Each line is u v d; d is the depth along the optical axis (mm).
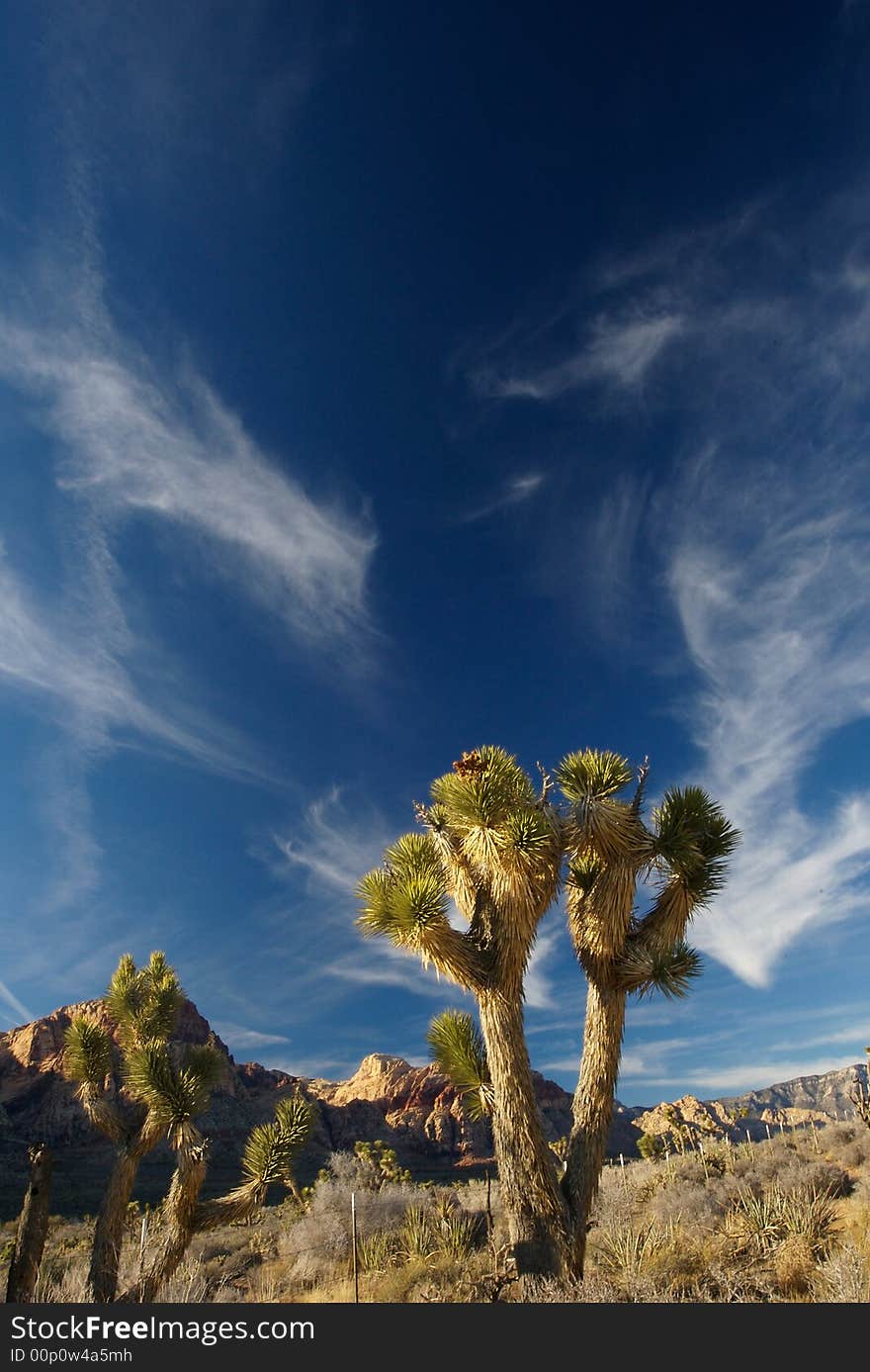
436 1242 13586
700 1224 11758
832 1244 9531
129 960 13453
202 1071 11680
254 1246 18312
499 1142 8875
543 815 9633
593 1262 10727
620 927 9531
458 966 9383
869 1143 15836
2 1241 17969
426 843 10891
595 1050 9359
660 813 10117
